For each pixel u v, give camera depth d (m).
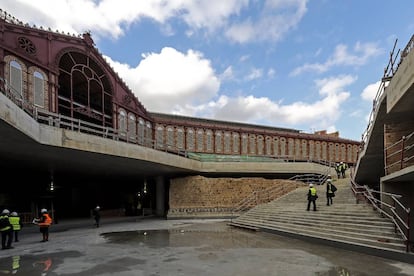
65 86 22.48
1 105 11.00
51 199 26.41
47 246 13.67
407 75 9.89
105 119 24.73
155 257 10.93
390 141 13.81
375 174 22.58
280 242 13.90
